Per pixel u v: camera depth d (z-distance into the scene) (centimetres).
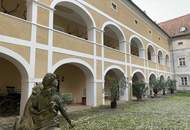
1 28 872
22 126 345
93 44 1463
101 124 849
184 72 3338
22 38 955
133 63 2044
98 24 1551
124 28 1931
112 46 2466
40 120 344
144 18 2419
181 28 3556
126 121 914
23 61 945
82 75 1808
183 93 2941
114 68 1702
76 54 1283
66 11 1612
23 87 970
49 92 358
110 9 1742
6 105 1072
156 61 2759
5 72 1259
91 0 1495
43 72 1040
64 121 870
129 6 2070
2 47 867
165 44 3288
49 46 1093
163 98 2164
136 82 1997
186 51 3334
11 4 1338
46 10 1104
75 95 1761
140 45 2331
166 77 3114
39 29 1048
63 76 1694
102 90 1520
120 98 1873
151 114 1112
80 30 1966
